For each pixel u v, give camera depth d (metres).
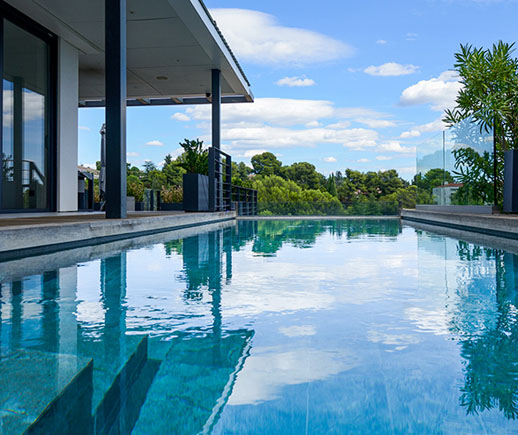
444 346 1.39
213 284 2.42
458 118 8.95
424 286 2.36
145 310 1.84
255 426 0.90
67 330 1.54
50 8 6.59
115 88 5.20
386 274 2.76
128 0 6.67
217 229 7.02
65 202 7.76
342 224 9.04
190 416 0.94
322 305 1.94
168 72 10.25
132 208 12.55
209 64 9.70
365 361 1.26
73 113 8.04
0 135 6.20
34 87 7.13
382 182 49.69
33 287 2.30
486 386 1.10
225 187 11.48
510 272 2.78
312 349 1.37
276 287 2.34
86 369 1.10
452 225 7.59
